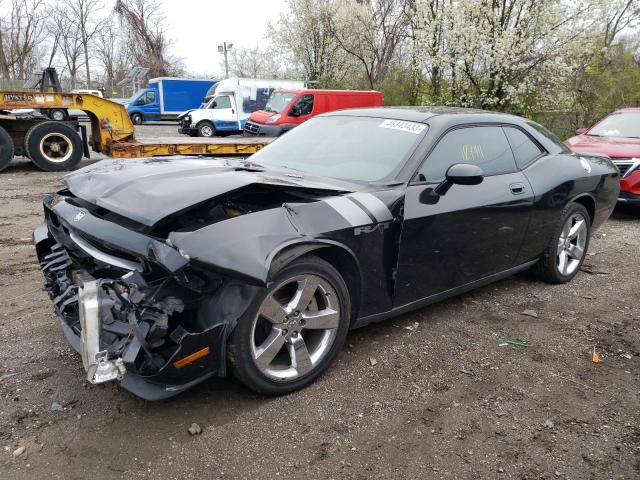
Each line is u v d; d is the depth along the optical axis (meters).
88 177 3.10
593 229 4.98
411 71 18.64
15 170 11.62
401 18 23.64
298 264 2.64
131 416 2.59
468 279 3.73
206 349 2.39
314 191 2.95
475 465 2.33
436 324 3.76
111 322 2.34
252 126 17.14
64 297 2.77
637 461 2.39
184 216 2.65
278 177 3.06
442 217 3.30
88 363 2.23
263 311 2.57
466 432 2.56
